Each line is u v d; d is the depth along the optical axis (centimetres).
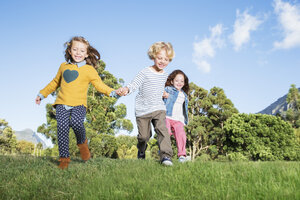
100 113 2438
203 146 2961
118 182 263
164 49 394
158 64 403
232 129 2427
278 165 321
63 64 394
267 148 2270
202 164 331
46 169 336
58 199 234
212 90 3028
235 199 193
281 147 2297
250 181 243
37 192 250
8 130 3506
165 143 375
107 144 2364
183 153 514
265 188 211
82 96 375
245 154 2347
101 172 316
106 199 213
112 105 2659
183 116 547
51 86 404
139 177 280
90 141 2267
